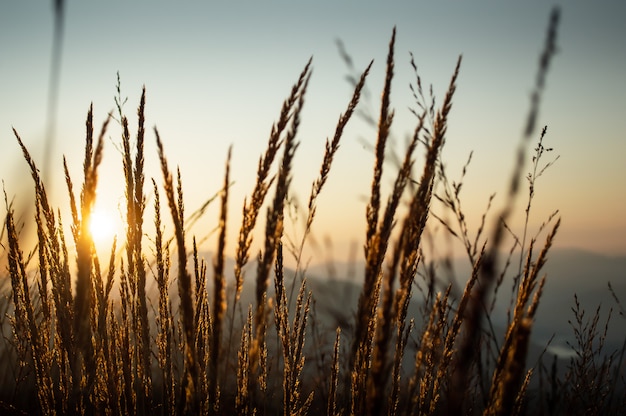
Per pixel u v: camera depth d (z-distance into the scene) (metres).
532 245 0.74
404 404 0.83
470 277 0.78
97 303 0.91
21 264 0.94
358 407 0.83
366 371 0.83
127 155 0.92
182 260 0.75
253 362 0.75
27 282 0.94
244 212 0.75
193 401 0.77
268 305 0.73
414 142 0.69
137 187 0.92
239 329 0.88
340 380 0.91
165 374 0.92
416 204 0.70
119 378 0.93
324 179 0.86
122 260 0.93
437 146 0.70
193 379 0.77
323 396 0.93
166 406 0.93
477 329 0.57
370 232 0.75
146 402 0.95
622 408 0.91
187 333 0.76
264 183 0.74
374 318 0.84
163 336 0.92
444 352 0.80
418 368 0.76
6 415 0.91
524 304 0.72
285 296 0.93
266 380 0.93
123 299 0.94
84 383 0.91
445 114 0.70
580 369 0.91
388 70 0.73
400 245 0.67
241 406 0.80
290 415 0.92
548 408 0.84
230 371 0.86
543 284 0.63
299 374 0.93
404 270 0.72
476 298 0.57
